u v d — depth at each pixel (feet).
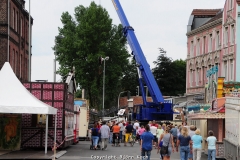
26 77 196.13
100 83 263.90
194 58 224.74
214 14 232.53
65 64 263.08
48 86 106.83
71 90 119.65
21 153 95.45
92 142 118.73
